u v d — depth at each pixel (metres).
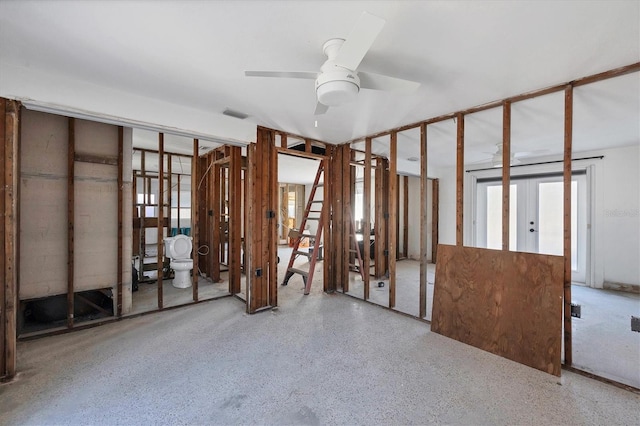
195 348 2.54
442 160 5.81
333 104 1.89
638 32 1.65
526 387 2.03
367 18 1.30
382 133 3.76
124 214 3.29
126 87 2.47
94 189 3.14
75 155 3.03
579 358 2.41
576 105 2.75
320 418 1.71
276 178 3.70
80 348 2.53
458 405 1.83
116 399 1.86
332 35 1.70
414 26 1.61
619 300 3.96
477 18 1.54
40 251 2.86
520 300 2.43
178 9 1.49
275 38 1.74
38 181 2.85
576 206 4.89
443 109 2.91
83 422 1.66
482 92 2.51
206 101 2.77
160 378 2.09
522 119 3.17
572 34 1.68
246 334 2.85
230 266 4.14
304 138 4.06
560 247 5.04
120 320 3.18
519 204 5.46
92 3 1.44
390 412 1.77
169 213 5.07
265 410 1.78
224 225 5.75
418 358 2.41
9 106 2.10
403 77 2.24
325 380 2.09
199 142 4.35
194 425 1.65
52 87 2.25
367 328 3.02
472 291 2.73
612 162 4.49
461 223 2.92
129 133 3.34
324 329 2.99
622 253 4.43
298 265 6.46
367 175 3.94
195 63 2.06
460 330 2.75
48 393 1.91
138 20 1.58
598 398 1.91
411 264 6.65
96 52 1.92
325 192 4.38
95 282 3.14
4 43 1.82
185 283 4.43
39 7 1.47
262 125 3.51
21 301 2.77
